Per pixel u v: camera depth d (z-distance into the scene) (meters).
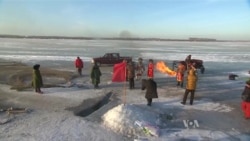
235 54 61.78
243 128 11.66
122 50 71.25
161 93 17.66
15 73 24.41
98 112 13.36
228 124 12.09
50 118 12.25
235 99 16.56
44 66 33.31
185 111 13.77
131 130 10.88
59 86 19.39
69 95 16.66
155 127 10.88
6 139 9.86
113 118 11.71
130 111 11.93
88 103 15.02
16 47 81.06
